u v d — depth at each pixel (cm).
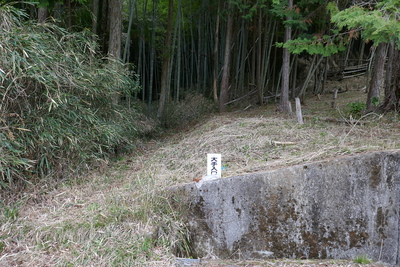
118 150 566
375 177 310
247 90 1095
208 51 1217
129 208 328
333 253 317
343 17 384
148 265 271
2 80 330
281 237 326
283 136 475
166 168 455
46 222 308
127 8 1143
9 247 274
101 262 263
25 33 372
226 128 568
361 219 312
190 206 343
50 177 396
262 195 329
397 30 334
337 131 469
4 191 353
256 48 1164
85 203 353
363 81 1098
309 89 1097
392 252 302
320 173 320
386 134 421
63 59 418
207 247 337
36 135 376
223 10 867
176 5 1094
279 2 646
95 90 448
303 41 499
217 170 346
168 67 954
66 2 681
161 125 861
